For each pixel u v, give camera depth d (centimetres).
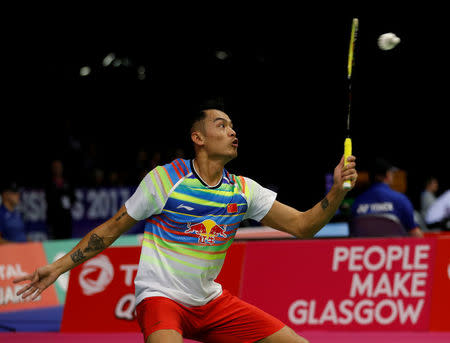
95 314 861
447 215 1470
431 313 821
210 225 443
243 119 2678
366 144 2506
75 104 2616
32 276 435
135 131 2645
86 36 2522
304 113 2631
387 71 2380
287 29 2423
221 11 2402
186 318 442
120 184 1966
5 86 2498
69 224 1514
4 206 1299
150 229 447
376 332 816
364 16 2183
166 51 2611
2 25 2408
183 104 2683
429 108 2417
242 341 457
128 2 2383
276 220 472
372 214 934
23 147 2097
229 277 852
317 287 838
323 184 2583
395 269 832
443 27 2144
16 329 915
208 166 447
